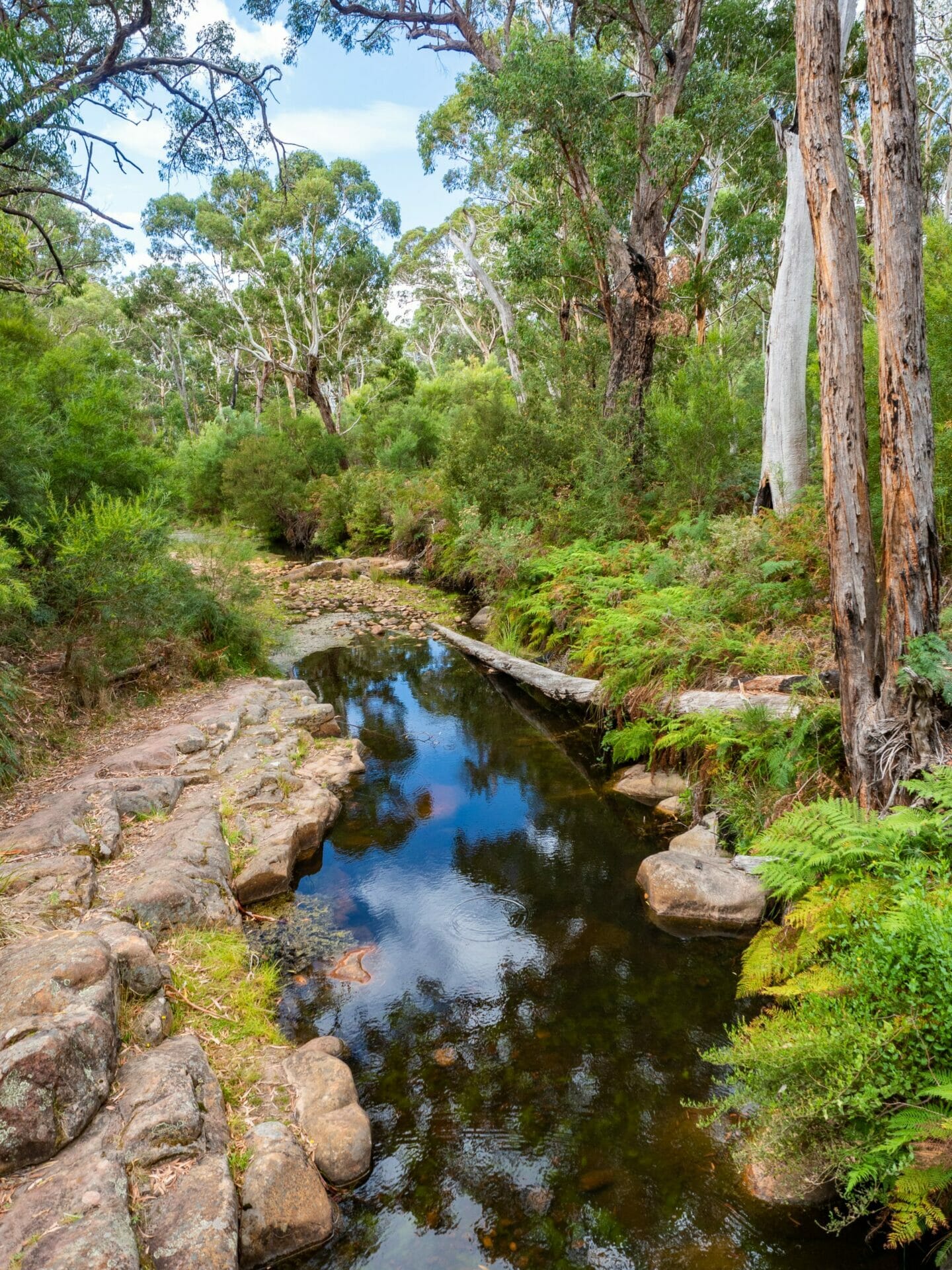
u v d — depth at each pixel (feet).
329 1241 8.71
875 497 24.70
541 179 43.78
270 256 98.32
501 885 17.10
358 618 47.85
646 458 43.09
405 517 62.95
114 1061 9.52
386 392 112.57
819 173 13.38
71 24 30.73
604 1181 9.50
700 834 17.72
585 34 49.78
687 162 43.80
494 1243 8.70
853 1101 8.39
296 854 18.07
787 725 17.28
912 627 13.16
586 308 49.57
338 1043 11.78
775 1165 9.19
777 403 34.24
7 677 19.95
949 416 22.76
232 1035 11.39
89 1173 7.91
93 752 20.68
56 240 80.89
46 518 24.64
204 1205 8.01
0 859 13.58
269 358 105.19
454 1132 10.32
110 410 30.50
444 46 46.14
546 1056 11.76
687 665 22.79
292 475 86.63
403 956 14.40
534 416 47.44
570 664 30.91
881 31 12.20
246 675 31.50
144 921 12.98
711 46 55.67
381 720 29.40
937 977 8.52
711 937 14.97
